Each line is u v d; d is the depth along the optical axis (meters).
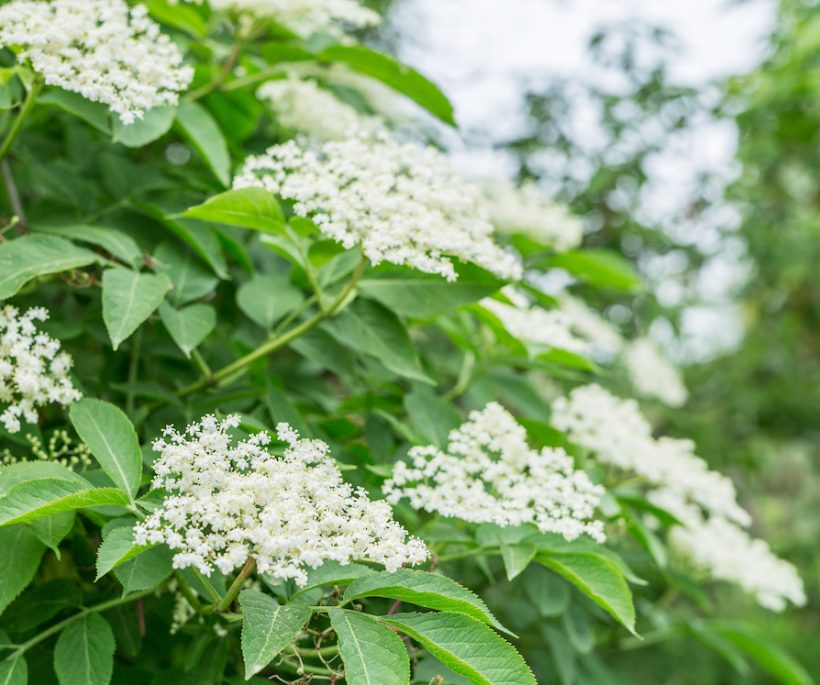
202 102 1.35
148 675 1.09
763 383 3.22
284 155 1.11
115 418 0.99
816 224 3.18
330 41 1.32
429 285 1.14
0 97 1.10
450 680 1.05
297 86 1.32
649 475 1.29
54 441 1.04
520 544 1.06
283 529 0.89
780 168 3.21
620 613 1.02
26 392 1.01
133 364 1.18
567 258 1.58
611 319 2.30
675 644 2.27
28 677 1.05
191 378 1.22
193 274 1.16
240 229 1.29
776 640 3.31
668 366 1.87
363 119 1.43
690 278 2.65
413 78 1.27
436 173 1.12
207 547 0.88
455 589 0.91
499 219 1.60
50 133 1.37
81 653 0.99
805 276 3.28
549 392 1.81
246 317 1.31
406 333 1.15
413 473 1.04
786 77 2.80
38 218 1.20
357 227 1.05
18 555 0.97
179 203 1.25
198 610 0.99
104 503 0.92
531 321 1.29
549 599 1.19
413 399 1.16
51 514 0.93
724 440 2.45
